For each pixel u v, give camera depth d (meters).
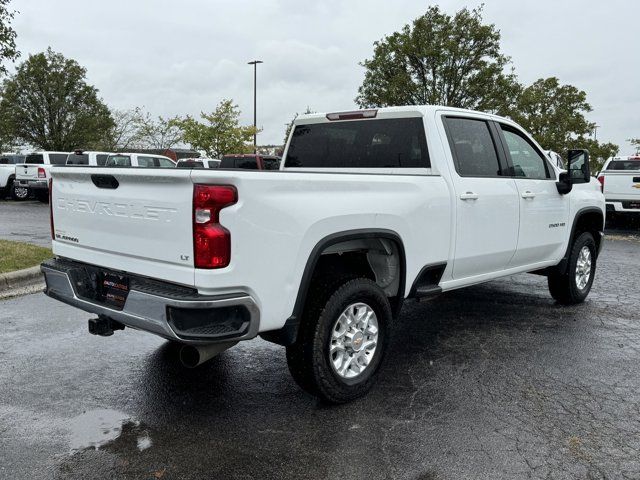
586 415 3.77
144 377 4.36
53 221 4.19
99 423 3.62
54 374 4.39
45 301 6.47
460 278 4.99
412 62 25.22
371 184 3.92
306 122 5.48
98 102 33.41
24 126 31.92
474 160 5.02
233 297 3.15
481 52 24.92
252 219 3.18
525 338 5.41
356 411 3.81
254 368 4.59
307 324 3.64
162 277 3.31
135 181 3.39
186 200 3.13
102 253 3.73
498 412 3.80
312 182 3.52
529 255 5.73
